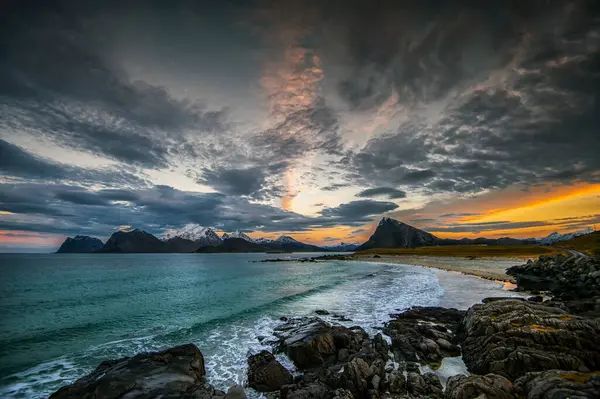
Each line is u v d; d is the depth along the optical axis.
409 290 38.25
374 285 44.56
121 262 149.25
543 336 13.30
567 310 19.88
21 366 15.66
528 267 50.06
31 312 29.00
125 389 11.20
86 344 19.12
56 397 10.80
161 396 10.98
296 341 16.62
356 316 24.94
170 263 140.25
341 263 120.25
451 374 13.58
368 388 11.99
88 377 12.58
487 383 10.38
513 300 18.86
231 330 21.61
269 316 25.69
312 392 11.70
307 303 31.33
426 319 22.56
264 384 12.95
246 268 98.88
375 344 17.00
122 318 25.86
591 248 100.81
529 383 10.19
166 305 31.55
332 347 16.28
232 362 15.71
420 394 11.50
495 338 14.26
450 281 45.56
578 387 8.90
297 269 90.38
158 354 14.28
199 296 37.41
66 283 54.19
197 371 13.61
